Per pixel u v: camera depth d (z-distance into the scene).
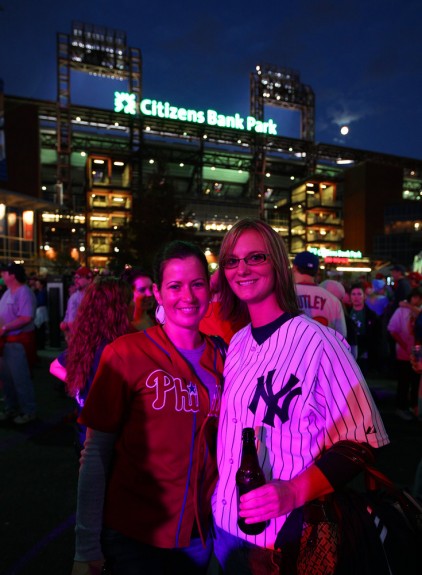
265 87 66.12
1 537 2.85
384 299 7.92
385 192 60.22
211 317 1.99
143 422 1.38
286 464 1.22
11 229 29.47
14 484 3.61
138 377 1.39
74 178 62.88
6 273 5.05
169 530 1.38
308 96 68.94
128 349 1.42
